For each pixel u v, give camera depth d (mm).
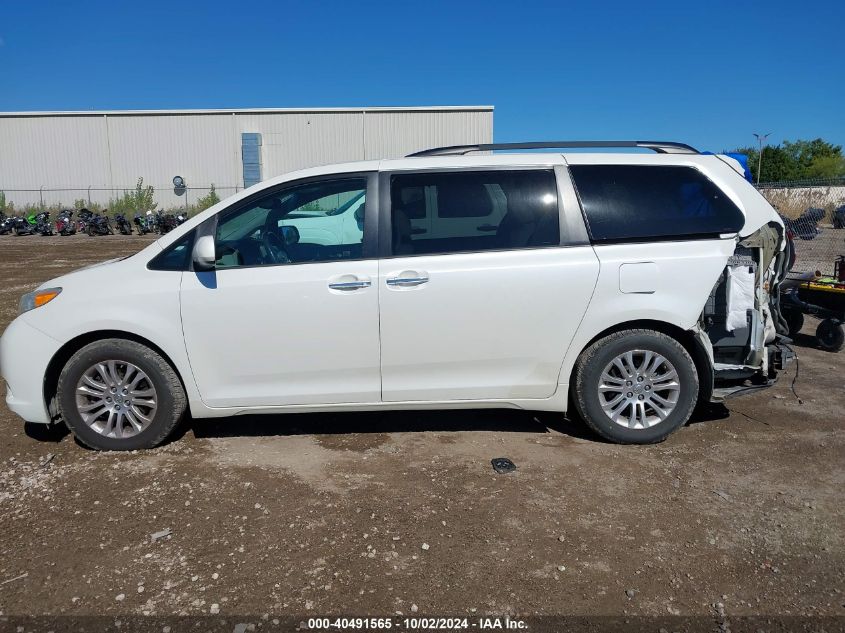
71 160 38531
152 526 3414
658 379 4387
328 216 4426
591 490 3814
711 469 4098
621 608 2777
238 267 4227
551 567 3066
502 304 4211
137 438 4340
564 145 4559
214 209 4320
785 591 2889
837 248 11250
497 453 4348
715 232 4344
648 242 4301
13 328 4324
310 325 4195
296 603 2803
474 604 2803
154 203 37625
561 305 4227
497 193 4320
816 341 7684
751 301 4480
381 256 4223
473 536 3324
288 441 4562
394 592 2877
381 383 4293
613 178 4387
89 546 3229
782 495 3758
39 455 4320
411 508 3604
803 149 72375
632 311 4242
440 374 4297
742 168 4555
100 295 4234
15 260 17875
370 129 37594
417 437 4633
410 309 4188
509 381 4328
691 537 3320
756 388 4551
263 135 37875
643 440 4426
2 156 38469
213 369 4250
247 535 3326
